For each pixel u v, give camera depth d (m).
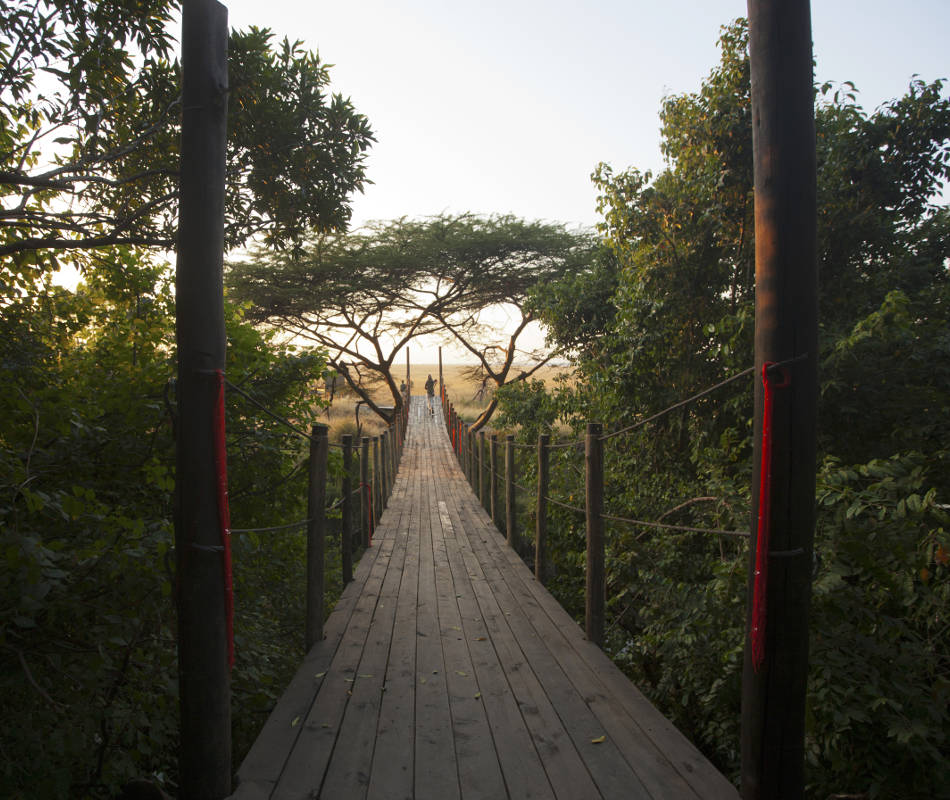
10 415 3.27
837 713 3.01
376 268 18.36
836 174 6.19
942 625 3.36
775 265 2.18
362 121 5.04
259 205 5.17
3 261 4.56
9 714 2.65
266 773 2.66
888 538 3.36
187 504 2.42
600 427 4.38
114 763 2.95
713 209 6.51
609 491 7.57
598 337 10.22
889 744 3.14
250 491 4.95
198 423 2.41
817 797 3.34
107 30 4.18
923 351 5.42
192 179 2.39
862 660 3.17
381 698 3.45
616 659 5.49
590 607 4.38
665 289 7.05
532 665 3.94
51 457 3.41
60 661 2.84
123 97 4.61
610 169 7.24
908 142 6.27
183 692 2.44
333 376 5.50
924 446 5.35
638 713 3.21
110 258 4.70
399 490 13.97
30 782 2.63
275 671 4.71
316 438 4.39
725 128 6.34
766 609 2.23
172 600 3.19
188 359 2.41
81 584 2.94
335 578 7.13
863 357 5.56
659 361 7.15
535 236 18.88
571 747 2.86
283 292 18.06
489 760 2.76
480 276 19.55
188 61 2.38
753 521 2.32
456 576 6.45
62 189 4.30
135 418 3.93
